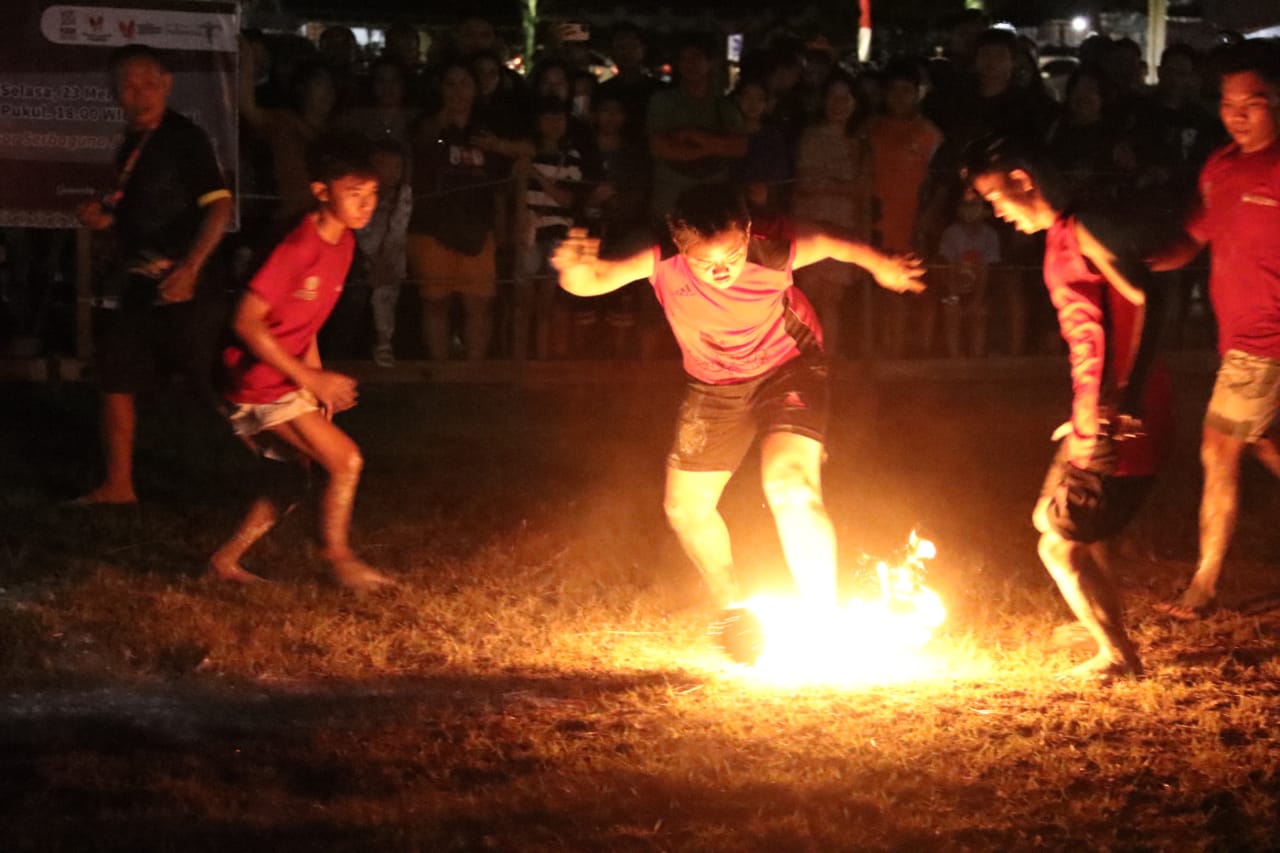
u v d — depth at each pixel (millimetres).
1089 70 12969
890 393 12336
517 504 8953
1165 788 4906
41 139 11305
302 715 5605
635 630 6684
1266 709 5609
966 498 9148
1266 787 4906
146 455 9992
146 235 8359
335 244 6832
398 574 7461
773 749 5188
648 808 4742
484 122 12227
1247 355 6789
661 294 6172
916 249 12805
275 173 11898
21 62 11203
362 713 5586
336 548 7203
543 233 12297
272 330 6816
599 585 7344
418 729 5398
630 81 12703
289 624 6594
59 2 11180
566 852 4438
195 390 8656
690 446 6402
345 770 5047
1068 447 6051
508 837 4512
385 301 12227
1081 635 6469
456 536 8250
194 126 8398
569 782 4910
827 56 13734
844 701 5691
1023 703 5691
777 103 12742
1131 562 7953
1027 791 4879
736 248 5836
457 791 4871
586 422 11242
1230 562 7859
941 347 13367
